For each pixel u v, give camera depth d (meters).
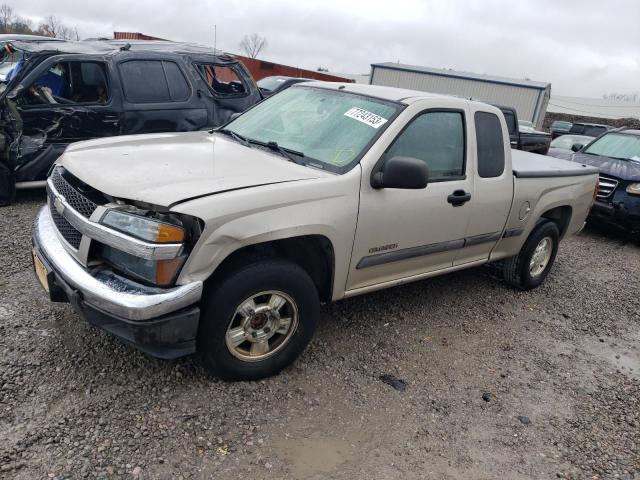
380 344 4.15
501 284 5.77
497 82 32.66
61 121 6.53
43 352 3.40
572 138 15.55
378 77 36.81
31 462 2.56
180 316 2.89
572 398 3.80
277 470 2.74
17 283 4.29
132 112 6.93
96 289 2.85
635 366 4.42
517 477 2.96
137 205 2.90
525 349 4.43
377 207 3.61
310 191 3.27
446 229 4.22
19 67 6.43
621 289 6.22
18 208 6.41
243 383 3.36
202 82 7.56
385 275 4.00
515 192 4.80
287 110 4.33
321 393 3.42
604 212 8.14
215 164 3.42
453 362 4.05
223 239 2.90
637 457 3.23
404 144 3.83
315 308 3.48
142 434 2.84
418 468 2.91
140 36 19.97
